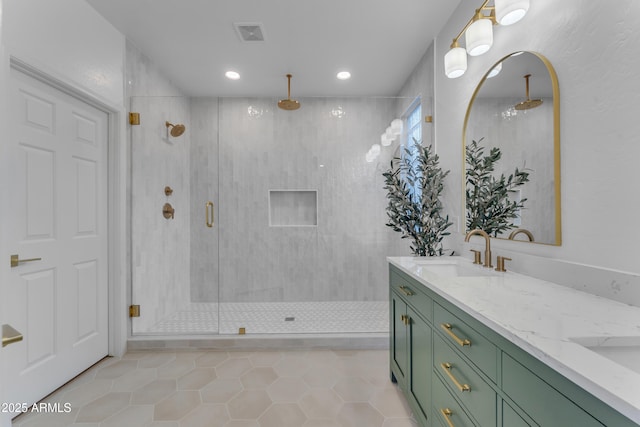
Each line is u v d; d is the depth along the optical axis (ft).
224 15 7.61
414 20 7.84
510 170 5.40
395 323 6.51
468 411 3.41
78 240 7.08
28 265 5.87
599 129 3.73
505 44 5.59
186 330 9.22
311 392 6.45
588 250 3.91
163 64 9.92
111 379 6.95
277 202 11.55
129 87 8.65
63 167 6.68
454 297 3.65
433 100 8.76
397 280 6.35
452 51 6.23
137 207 8.99
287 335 8.75
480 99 6.35
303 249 11.46
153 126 9.65
